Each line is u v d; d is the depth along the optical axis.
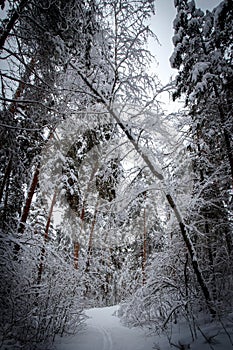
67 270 7.44
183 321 6.67
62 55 5.75
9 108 5.85
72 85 7.05
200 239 8.04
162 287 7.47
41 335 5.79
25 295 5.91
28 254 6.43
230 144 7.31
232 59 7.34
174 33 8.10
